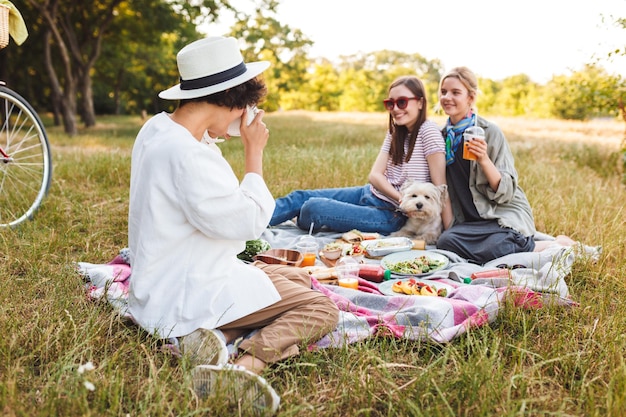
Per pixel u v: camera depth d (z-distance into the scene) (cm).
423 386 216
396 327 267
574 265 363
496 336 253
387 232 459
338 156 806
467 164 418
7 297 291
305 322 246
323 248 421
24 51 2388
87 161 747
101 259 381
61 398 200
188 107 239
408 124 442
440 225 439
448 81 416
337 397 214
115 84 3844
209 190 224
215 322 236
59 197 532
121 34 2325
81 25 2252
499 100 4878
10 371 216
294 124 2227
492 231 397
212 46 231
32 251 361
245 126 254
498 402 207
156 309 238
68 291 298
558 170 825
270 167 714
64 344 240
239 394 205
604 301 304
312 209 451
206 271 238
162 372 220
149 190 228
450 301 287
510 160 414
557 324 276
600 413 205
